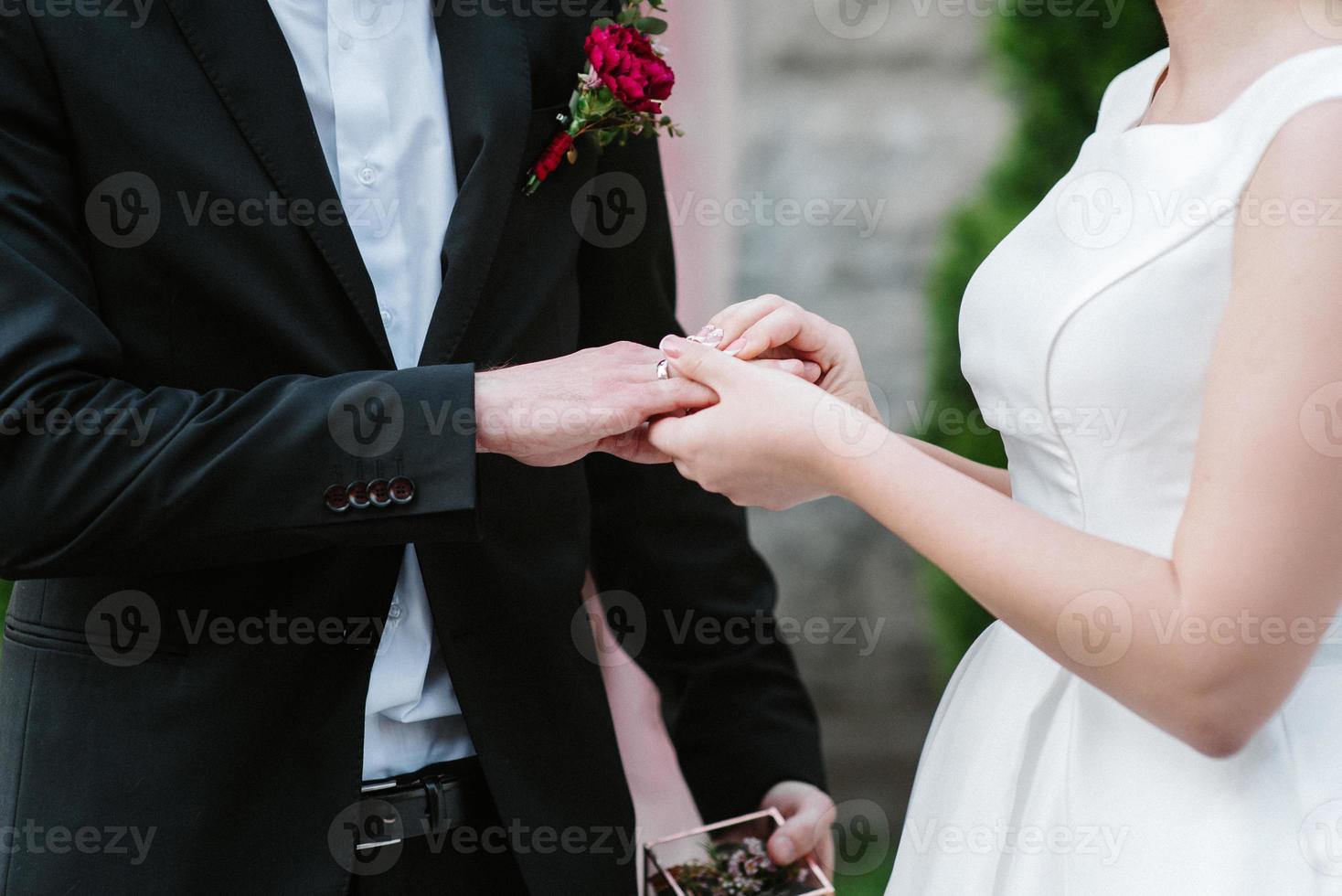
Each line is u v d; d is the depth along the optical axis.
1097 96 4.46
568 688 2.40
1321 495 1.44
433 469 2.00
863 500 1.77
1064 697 1.97
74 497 1.93
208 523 1.96
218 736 2.08
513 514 2.34
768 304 2.28
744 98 6.69
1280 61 1.68
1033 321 1.81
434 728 2.32
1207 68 1.78
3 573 2.01
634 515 2.81
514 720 2.30
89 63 2.00
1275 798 1.70
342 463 1.99
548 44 2.41
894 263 6.69
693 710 2.92
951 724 2.17
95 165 2.02
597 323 2.72
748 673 2.89
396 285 2.27
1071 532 1.63
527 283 2.35
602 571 2.89
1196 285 1.67
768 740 2.86
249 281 2.08
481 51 2.31
